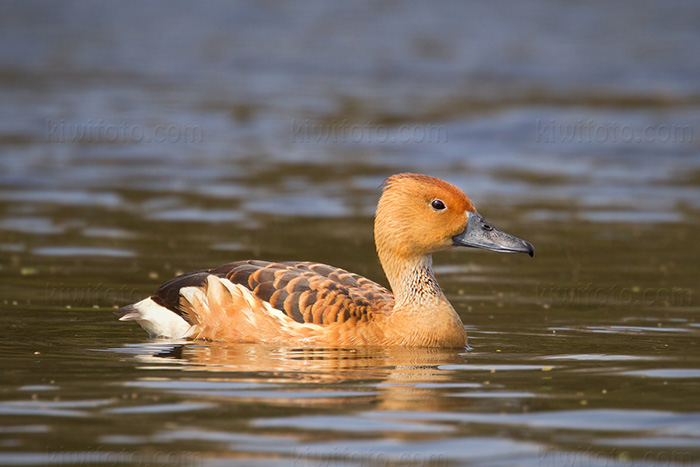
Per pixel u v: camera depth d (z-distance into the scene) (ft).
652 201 74.54
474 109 114.83
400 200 40.06
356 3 219.41
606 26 187.32
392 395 31.30
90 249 57.52
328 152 93.50
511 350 38.09
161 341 38.60
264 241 60.59
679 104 116.67
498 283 52.24
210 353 36.58
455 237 40.11
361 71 147.74
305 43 173.68
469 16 201.77
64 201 71.67
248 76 143.02
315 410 29.60
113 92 126.00
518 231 64.90
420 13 207.00
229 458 25.77
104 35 181.16
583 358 36.58
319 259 56.24
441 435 27.61
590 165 88.43
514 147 96.17
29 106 114.01
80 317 42.65
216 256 56.18
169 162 87.56
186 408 29.63
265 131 103.65
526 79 138.21
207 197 73.97
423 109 115.14
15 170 82.17
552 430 28.12
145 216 67.26
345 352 37.35
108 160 87.66
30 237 60.49
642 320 44.01
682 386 32.48
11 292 47.21
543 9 207.92
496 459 25.91
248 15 206.28
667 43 167.53
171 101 120.47
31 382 32.24
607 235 64.08
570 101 119.34
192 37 180.34
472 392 31.71
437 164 88.12
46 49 163.32
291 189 77.51
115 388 31.65
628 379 33.37
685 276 53.62
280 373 33.78
